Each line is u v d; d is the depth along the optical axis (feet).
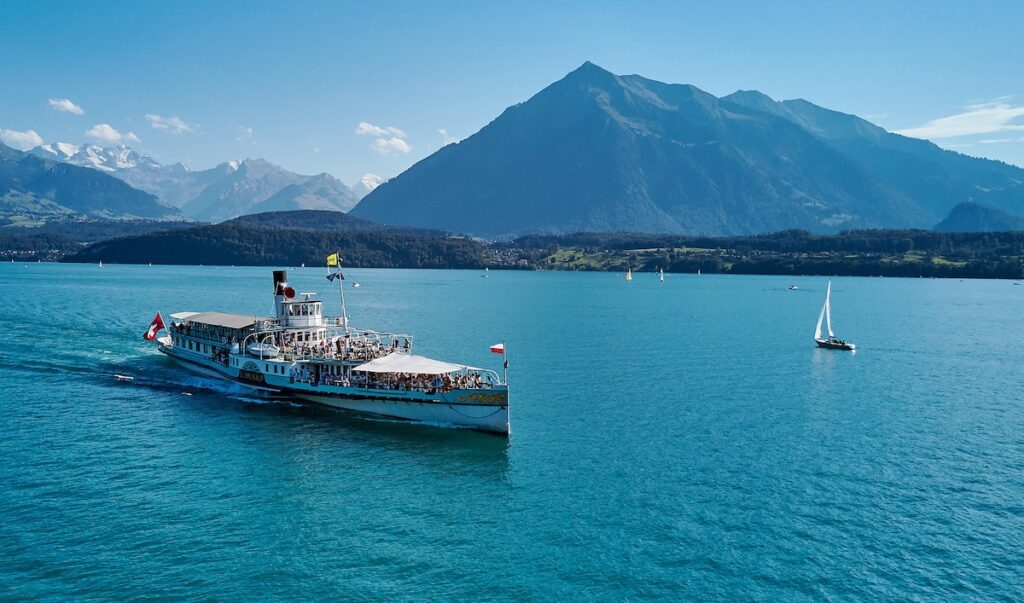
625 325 632.38
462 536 180.34
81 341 446.19
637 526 186.39
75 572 158.71
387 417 281.74
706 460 236.84
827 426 282.15
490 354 445.37
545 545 176.14
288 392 302.86
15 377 341.41
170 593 152.15
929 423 289.53
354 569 163.94
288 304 334.65
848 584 160.04
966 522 191.11
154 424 269.23
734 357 454.40
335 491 207.31
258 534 179.11
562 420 285.02
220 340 344.08
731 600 153.48
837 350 495.41
